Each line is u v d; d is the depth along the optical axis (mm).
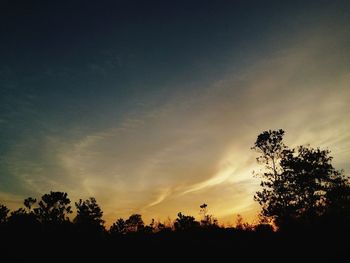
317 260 28438
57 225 43656
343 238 31203
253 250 35500
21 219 42000
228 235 45688
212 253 37906
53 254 37938
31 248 38281
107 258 38375
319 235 32469
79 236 44750
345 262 26781
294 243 32781
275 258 31266
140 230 59500
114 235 53125
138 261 37000
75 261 36469
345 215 33656
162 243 44844
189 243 43625
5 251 36250
